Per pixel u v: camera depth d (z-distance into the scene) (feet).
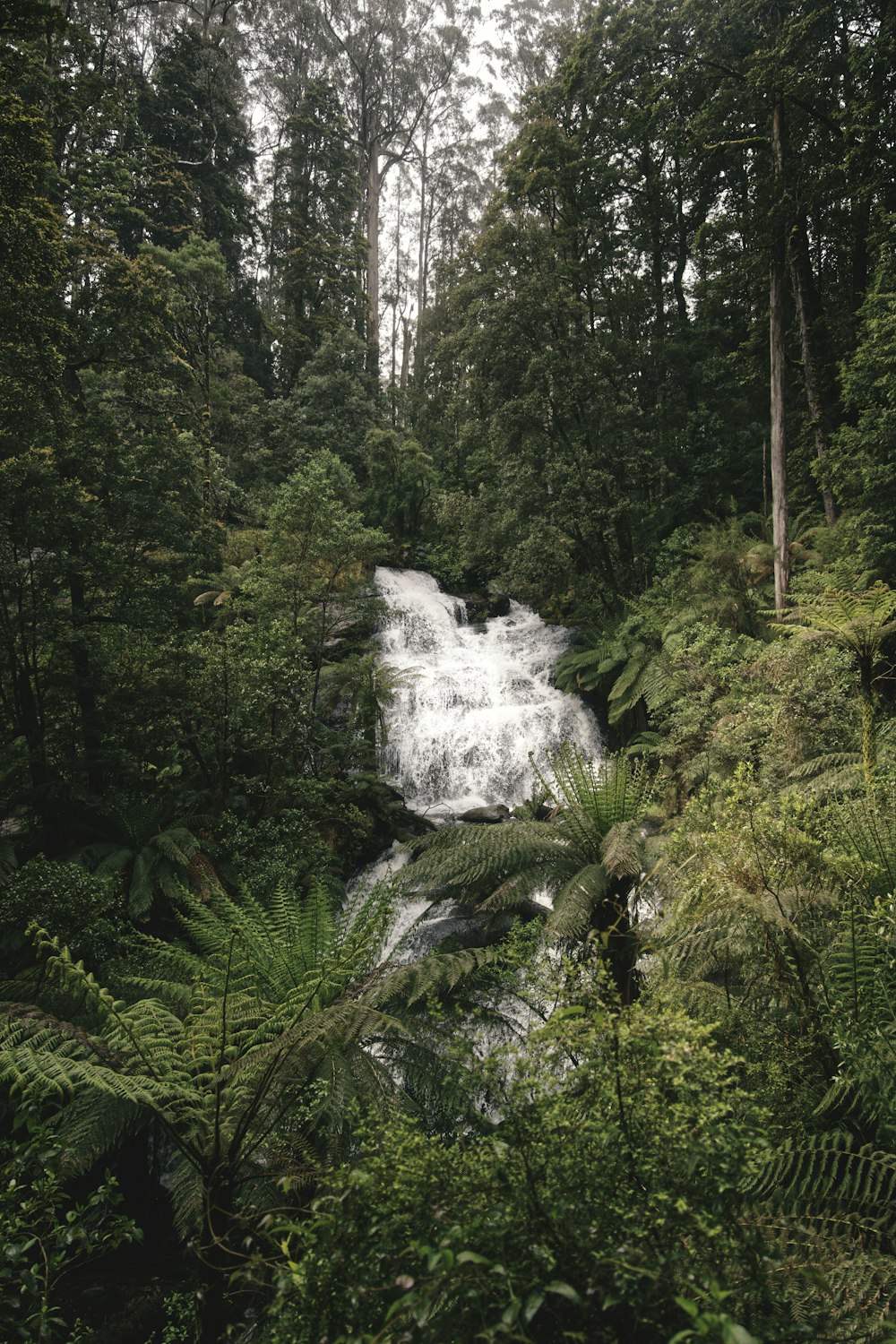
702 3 51.65
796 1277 7.24
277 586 42.63
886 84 39.83
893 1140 9.49
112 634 34.19
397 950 16.33
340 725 48.42
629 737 49.19
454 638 64.03
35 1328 9.27
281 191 117.19
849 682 26.94
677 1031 6.52
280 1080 12.20
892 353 36.47
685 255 69.67
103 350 37.47
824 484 45.32
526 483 57.62
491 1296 5.12
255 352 98.48
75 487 33.04
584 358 56.85
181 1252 19.49
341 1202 5.84
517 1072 6.91
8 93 29.86
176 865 29.53
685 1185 5.97
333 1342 5.29
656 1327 5.14
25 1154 10.27
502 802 48.44
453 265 64.80
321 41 131.85
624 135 60.03
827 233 53.93
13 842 30.96
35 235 30.04
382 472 76.84
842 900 11.46
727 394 65.26
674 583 51.29
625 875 16.76
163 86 92.73
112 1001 10.85
